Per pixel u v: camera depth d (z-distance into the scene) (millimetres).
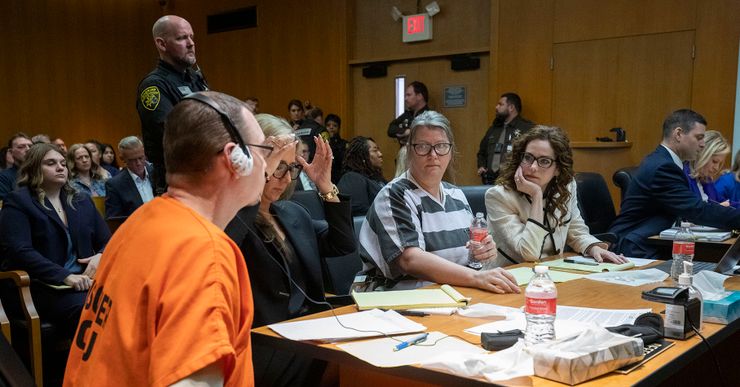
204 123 1053
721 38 5984
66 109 10344
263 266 2002
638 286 2154
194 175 1065
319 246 2391
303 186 5090
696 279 1972
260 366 1948
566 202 2842
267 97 9711
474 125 7832
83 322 1043
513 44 7230
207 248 976
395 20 8328
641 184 3781
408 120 7477
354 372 1602
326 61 8969
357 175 4707
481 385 1217
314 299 2223
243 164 1061
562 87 6957
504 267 2557
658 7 6324
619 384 1198
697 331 1549
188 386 887
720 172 4469
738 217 3426
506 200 2787
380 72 8500
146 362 935
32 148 3311
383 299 1855
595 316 1718
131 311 952
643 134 6504
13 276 2908
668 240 3391
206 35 10375
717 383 2387
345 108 8812
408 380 1495
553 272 2424
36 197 3289
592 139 6809
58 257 3314
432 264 2146
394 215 2252
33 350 2885
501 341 1423
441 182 2588
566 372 1195
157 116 2998
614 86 6641
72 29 10344
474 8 7703
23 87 9875
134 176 5004
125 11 10906
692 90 6180
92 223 3510
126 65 10984
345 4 8688
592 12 6711
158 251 971
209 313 924
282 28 9414
